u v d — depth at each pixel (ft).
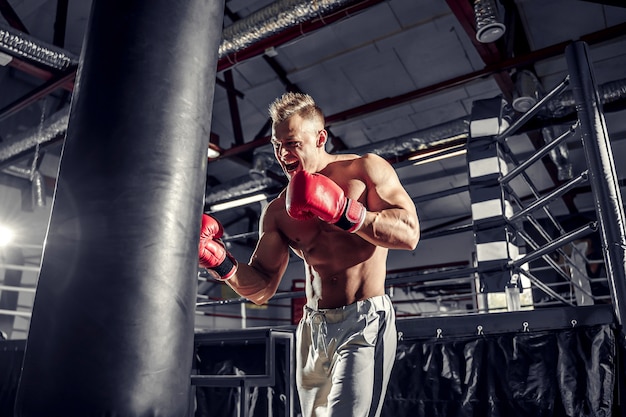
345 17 13.74
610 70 18.57
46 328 2.72
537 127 16.31
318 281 4.83
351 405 4.01
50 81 16.88
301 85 22.11
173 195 2.92
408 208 4.36
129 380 2.60
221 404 8.06
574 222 25.64
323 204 3.87
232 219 33.09
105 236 2.73
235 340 6.72
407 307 31.27
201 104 3.18
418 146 20.40
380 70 20.72
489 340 6.34
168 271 2.84
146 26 3.02
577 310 5.89
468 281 27.35
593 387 5.53
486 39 13.19
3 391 10.19
